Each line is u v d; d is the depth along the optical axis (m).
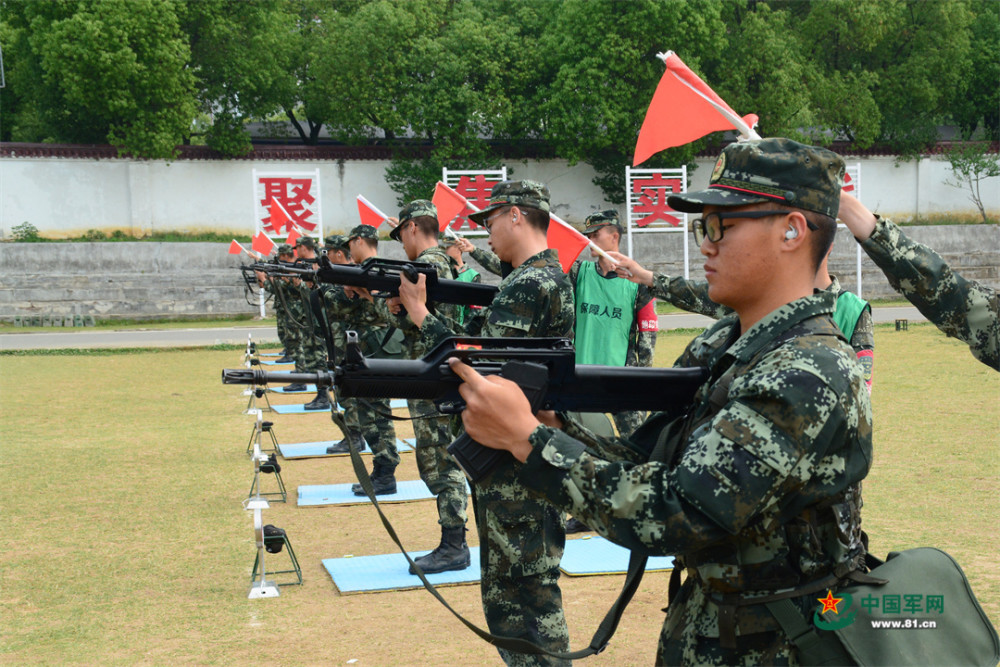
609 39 29.77
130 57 28.00
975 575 4.97
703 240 2.07
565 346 2.21
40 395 13.88
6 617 4.88
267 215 27.73
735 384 1.90
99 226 31.00
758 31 31.23
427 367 2.13
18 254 28.81
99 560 5.89
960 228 36.25
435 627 4.69
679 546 1.78
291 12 33.94
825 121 35.53
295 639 4.53
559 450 1.87
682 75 3.63
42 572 5.64
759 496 1.76
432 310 4.54
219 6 29.97
